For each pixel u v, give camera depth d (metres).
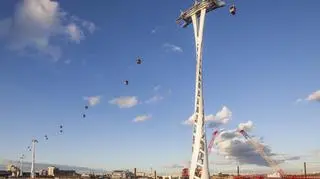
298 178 195.25
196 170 98.12
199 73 102.88
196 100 101.88
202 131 99.56
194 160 98.44
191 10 109.50
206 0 104.75
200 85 102.19
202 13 106.62
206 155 98.19
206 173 96.94
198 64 103.56
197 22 108.50
